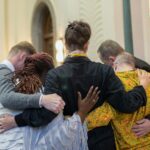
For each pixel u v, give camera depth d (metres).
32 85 2.39
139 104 2.44
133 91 2.46
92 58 6.62
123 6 5.69
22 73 2.46
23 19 10.12
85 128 2.36
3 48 10.54
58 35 8.37
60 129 2.28
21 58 2.70
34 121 2.26
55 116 2.26
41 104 2.25
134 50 5.29
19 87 2.39
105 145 2.40
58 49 7.92
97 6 6.52
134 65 2.76
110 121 2.48
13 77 2.45
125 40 5.61
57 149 2.28
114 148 2.44
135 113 2.54
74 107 2.35
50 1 8.80
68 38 2.43
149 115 2.64
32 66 2.48
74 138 2.29
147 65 2.89
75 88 2.33
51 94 2.28
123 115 2.49
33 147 2.29
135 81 2.59
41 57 2.52
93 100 2.34
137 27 5.25
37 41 9.69
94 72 2.37
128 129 2.52
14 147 2.29
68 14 7.63
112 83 2.37
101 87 2.37
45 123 2.27
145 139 2.58
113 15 5.95
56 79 2.33
